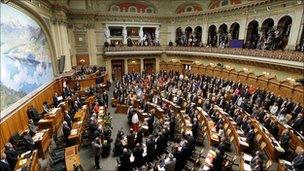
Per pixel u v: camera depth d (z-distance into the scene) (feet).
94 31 85.71
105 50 86.02
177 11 93.71
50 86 51.98
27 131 31.94
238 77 64.34
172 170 24.67
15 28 35.55
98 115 42.60
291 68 47.03
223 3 76.33
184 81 67.15
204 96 56.03
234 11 70.79
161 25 96.02
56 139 33.88
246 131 34.12
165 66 97.25
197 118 39.24
